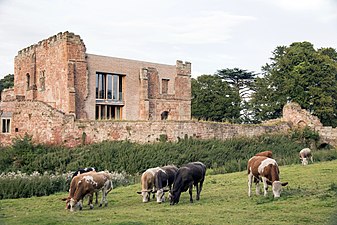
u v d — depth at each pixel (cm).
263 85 7238
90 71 4531
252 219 1391
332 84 6156
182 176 1817
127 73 4853
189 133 4191
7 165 3497
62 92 4397
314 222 1313
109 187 1955
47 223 1443
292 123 5184
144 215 1559
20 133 4019
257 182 1880
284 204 1603
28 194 2631
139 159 3591
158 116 5056
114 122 3944
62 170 3369
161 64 5147
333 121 6219
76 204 1802
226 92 7381
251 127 4688
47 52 4678
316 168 2727
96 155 3562
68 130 3800
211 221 1384
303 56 6247
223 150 4034
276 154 4253
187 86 5372
